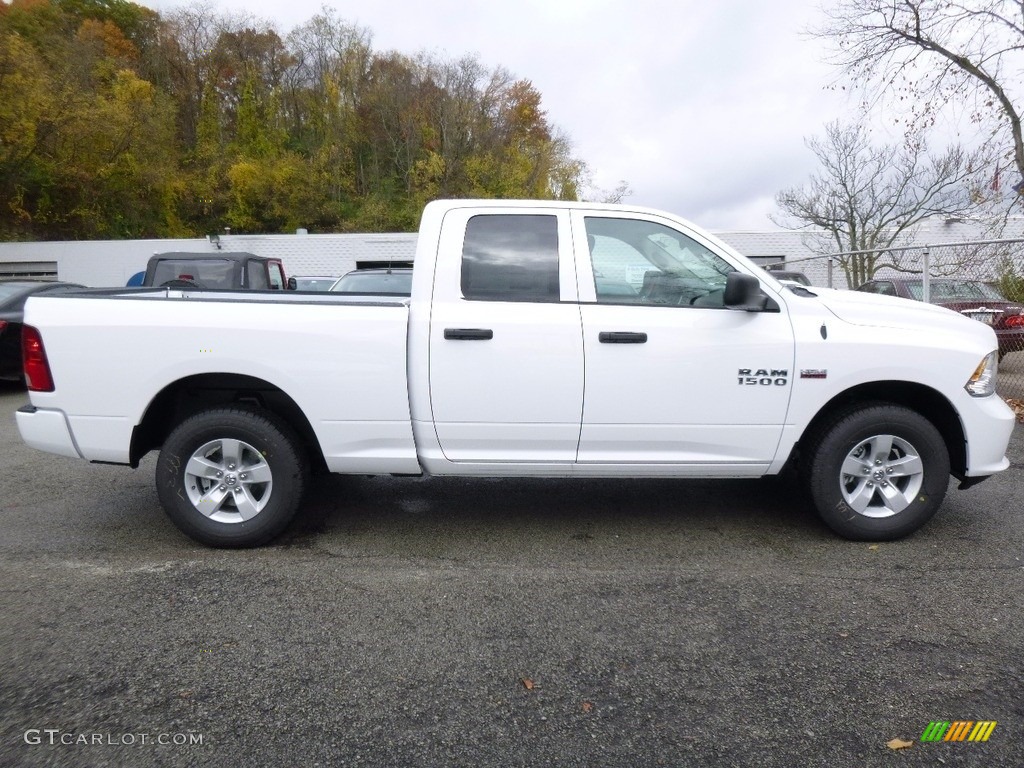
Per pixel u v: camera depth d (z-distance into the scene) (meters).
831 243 22.75
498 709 2.61
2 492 5.27
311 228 47.19
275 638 3.11
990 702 2.63
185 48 53.81
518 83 54.28
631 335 3.92
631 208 4.12
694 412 3.99
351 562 3.97
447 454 4.07
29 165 32.84
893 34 10.13
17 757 2.33
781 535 4.36
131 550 4.14
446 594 3.56
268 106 52.16
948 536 4.31
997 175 10.21
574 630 3.19
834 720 2.54
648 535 4.38
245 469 4.12
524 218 4.08
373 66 54.03
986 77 9.70
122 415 3.96
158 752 2.37
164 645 3.05
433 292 4.00
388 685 2.76
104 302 3.98
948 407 4.13
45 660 2.93
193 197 45.31
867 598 3.48
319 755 2.36
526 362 3.94
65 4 50.91
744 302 3.74
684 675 2.83
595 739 2.45
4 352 9.21
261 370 3.94
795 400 4.00
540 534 4.41
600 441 4.04
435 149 50.56
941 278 9.02
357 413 4.00
